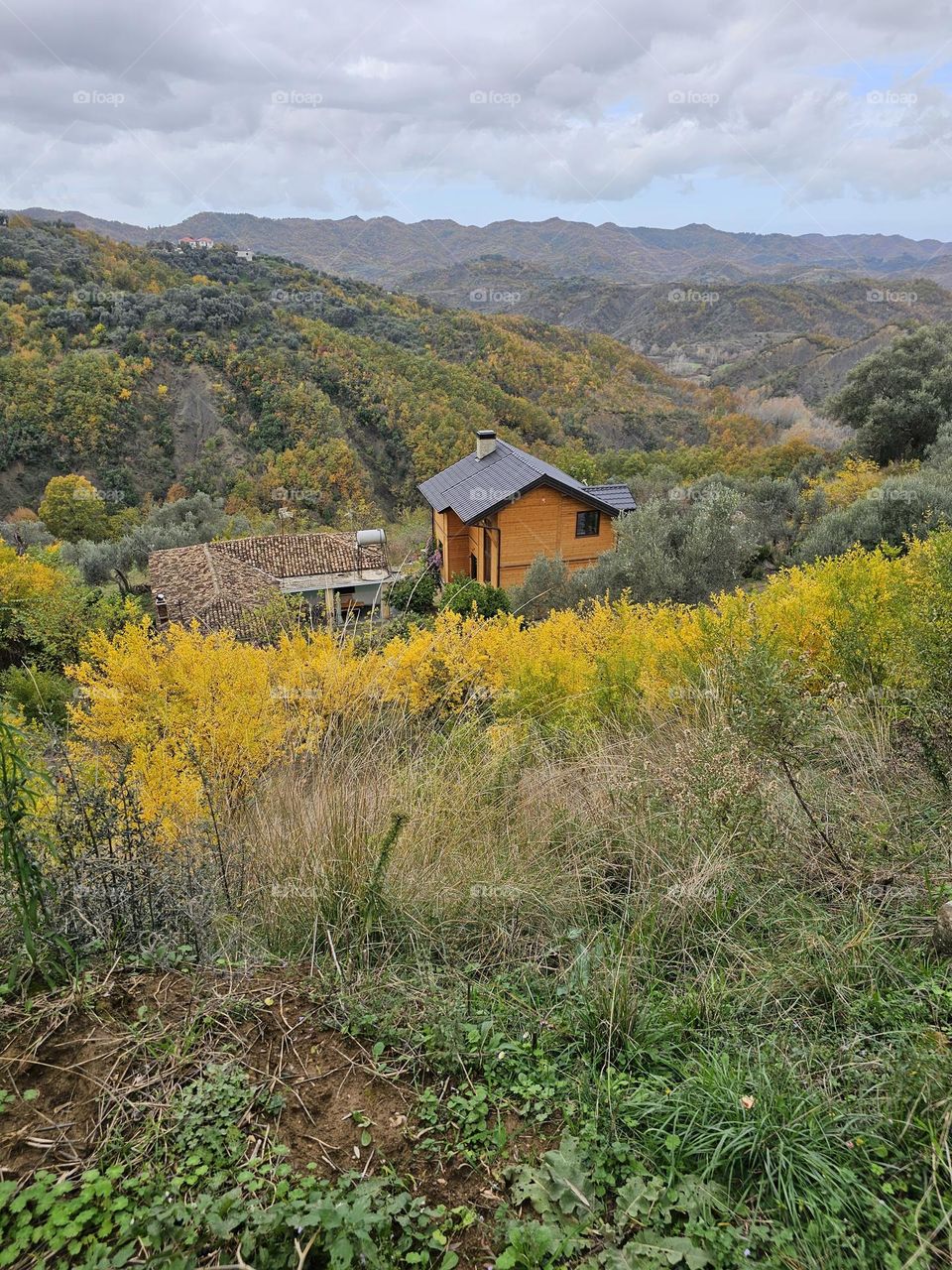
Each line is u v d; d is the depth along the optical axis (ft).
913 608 12.22
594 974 7.49
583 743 13.82
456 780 11.65
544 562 58.34
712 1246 4.84
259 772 13.09
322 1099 6.09
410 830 9.84
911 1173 5.24
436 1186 5.39
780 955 7.66
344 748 13.29
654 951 8.09
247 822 10.85
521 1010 7.24
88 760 12.11
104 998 6.93
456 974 7.78
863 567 19.04
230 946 7.95
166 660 19.53
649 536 48.83
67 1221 4.77
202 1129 5.61
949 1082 5.55
